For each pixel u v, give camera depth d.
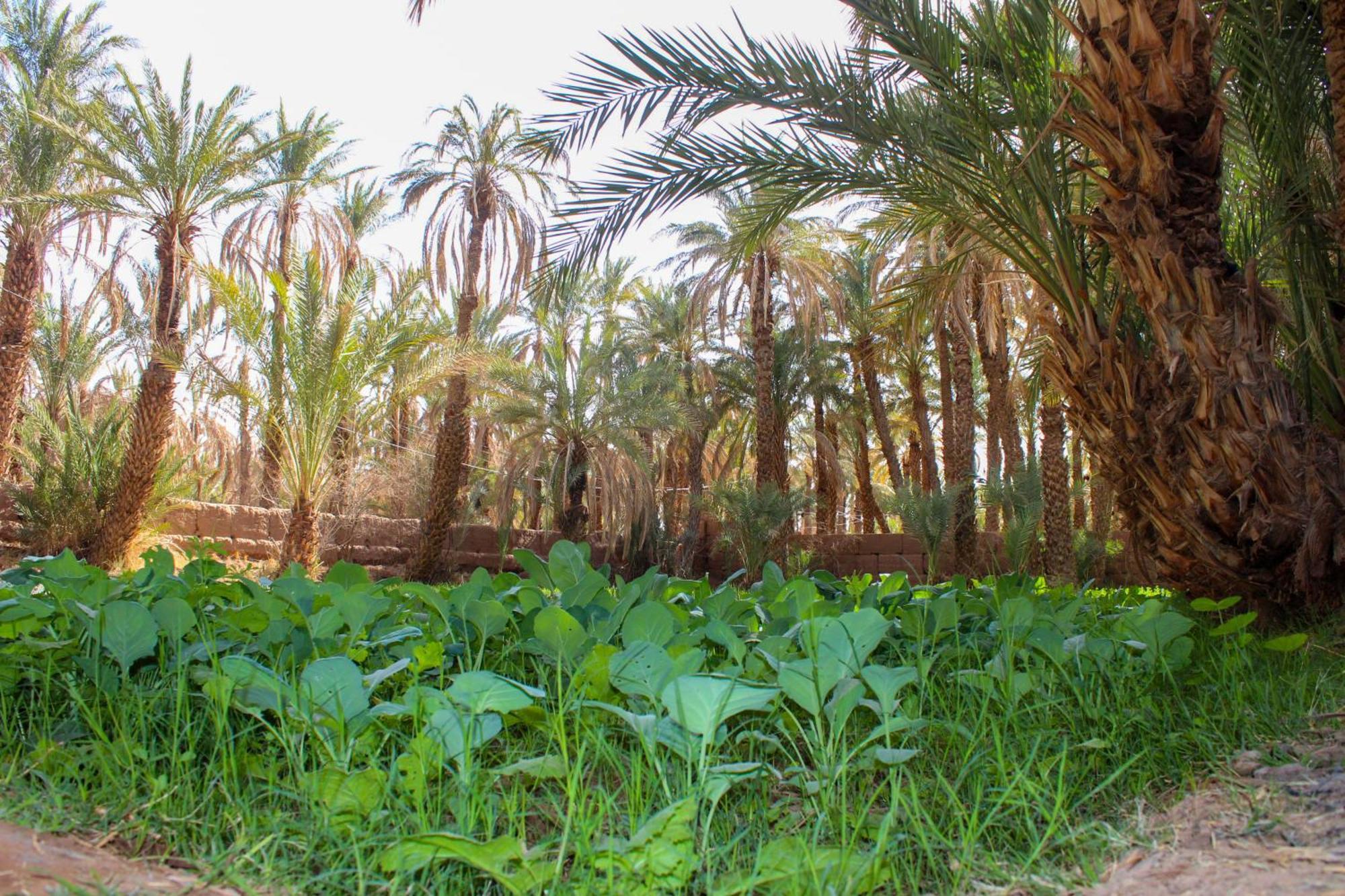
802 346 20.97
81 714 2.06
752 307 19.25
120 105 12.85
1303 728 2.34
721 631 2.43
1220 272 3.93
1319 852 1.53
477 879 1.62
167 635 2.24
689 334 21.70
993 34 4.72
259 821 1.68
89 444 13.59
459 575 17.48
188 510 14.53
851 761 2.11
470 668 2.46
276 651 2.31
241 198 13.32
